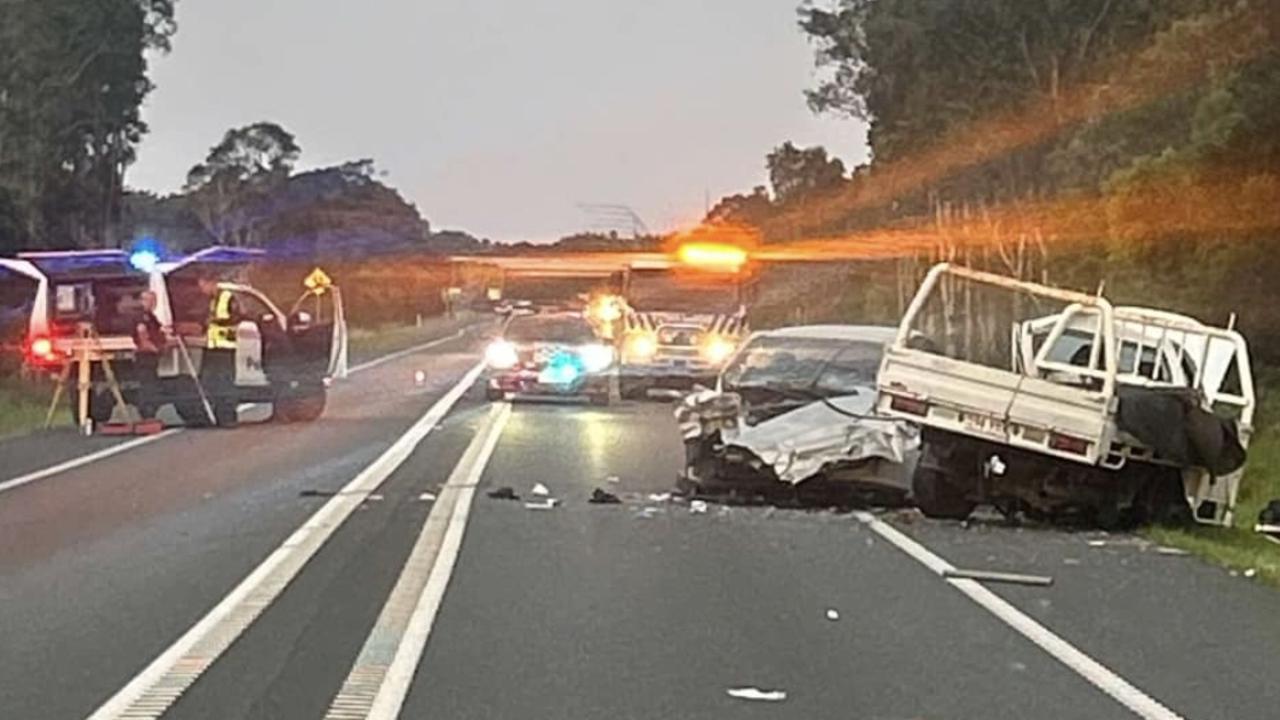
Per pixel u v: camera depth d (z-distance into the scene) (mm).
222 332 30000
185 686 9977
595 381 37094
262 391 30578
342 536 16188
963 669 10727
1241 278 38469
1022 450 17891
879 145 67562
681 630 11859
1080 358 19938
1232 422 18531
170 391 29734
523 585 13555
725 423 19516
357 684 10062
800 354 20594
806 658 10992
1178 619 12609
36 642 11250
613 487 20719
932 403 17906
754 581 14008
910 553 15805
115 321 29281
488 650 11078
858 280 78312
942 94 62906
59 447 25812
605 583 13734
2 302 38000
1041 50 59938
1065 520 18391
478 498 19359
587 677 10352
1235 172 38500
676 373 38406
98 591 13180
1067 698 10000
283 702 9617
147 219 86125
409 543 15773
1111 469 17812
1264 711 9781
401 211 104750
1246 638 11883
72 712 9375
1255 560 15781
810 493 19359
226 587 13359
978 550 16109
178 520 17375
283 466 23016
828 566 14906
